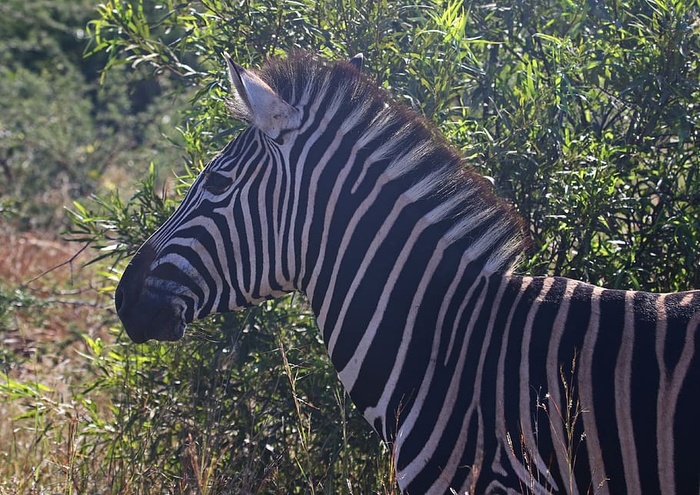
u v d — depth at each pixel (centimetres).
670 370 578
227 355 914
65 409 1045
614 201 868
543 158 887
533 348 611
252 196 676
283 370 909
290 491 890
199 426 923
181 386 955
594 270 869
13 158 2447
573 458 591
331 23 923
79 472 948
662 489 572
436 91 875
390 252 660
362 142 665
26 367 1416
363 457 897
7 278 1814
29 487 941
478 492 612
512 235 655
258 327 939
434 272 652
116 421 1002
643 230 887
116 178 2502
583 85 922
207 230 680
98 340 1050
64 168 2491
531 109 880
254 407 928
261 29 944
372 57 908
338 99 668
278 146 672
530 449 598
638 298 614
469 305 639
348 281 667
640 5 896
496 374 614
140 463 910
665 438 571
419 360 643
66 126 2652
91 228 1002
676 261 884
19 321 1559
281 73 686
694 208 888
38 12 3459
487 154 883
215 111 953
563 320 614
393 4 909
